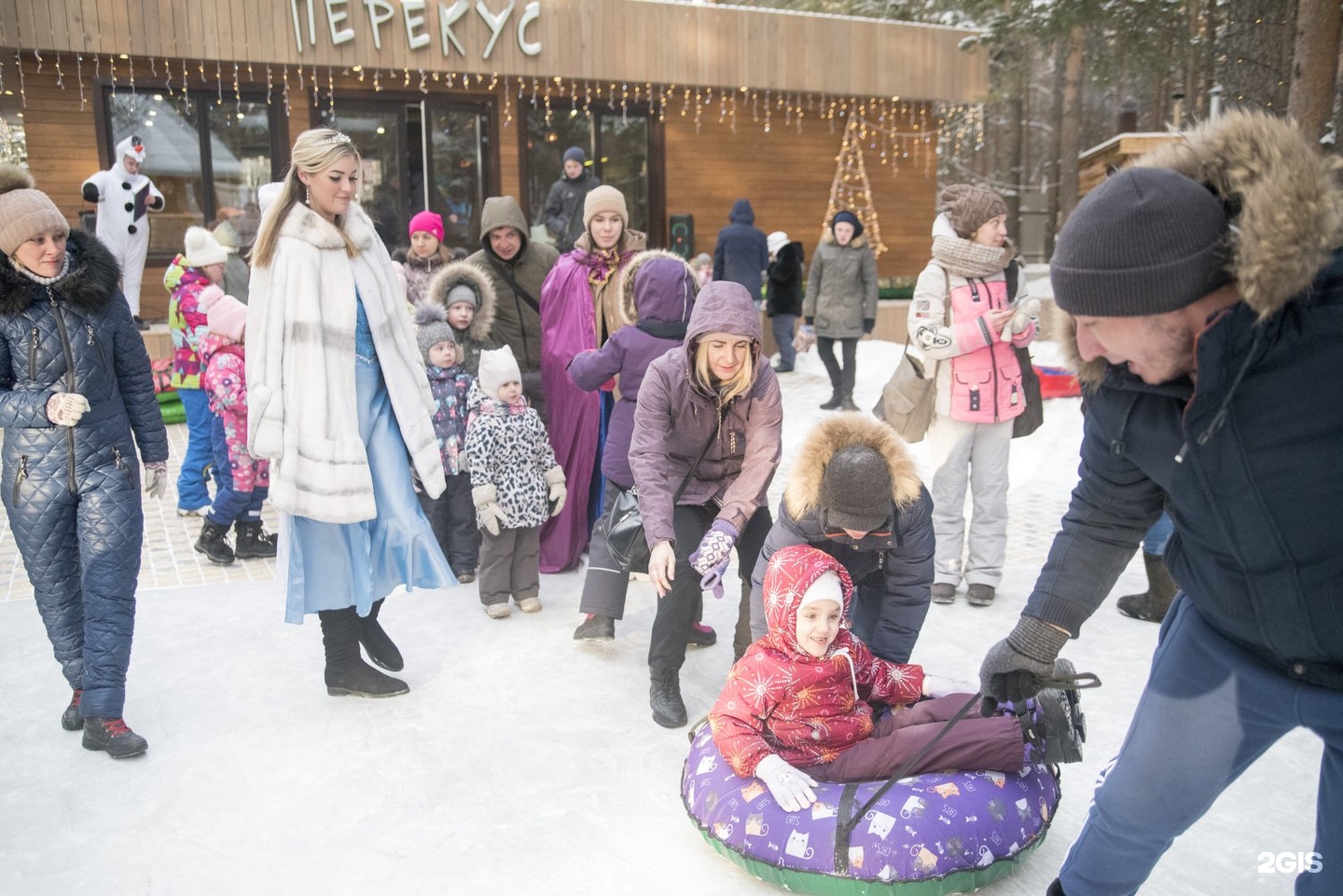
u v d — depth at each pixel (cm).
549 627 463
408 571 373
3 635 452
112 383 343
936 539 485
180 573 539
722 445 367
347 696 391
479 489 454
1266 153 159
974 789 265
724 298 341
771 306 1174
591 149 1334
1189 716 194
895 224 1530
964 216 464
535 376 574
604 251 535
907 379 470
